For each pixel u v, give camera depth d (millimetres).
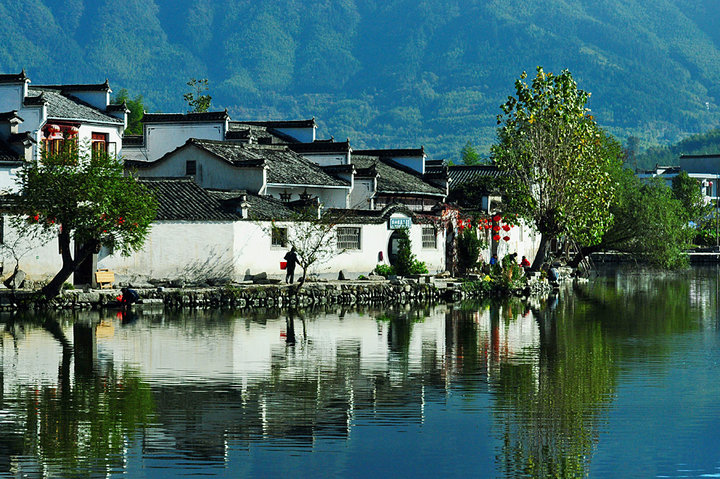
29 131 67188
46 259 59750
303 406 34156
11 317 53656
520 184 80188
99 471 27375
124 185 56750
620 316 60938
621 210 99625
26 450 29031
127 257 62938
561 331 53156
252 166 75750
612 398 35812
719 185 196000
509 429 31656
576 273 96625
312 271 70875
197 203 66625
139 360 41688
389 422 32344
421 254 79500
